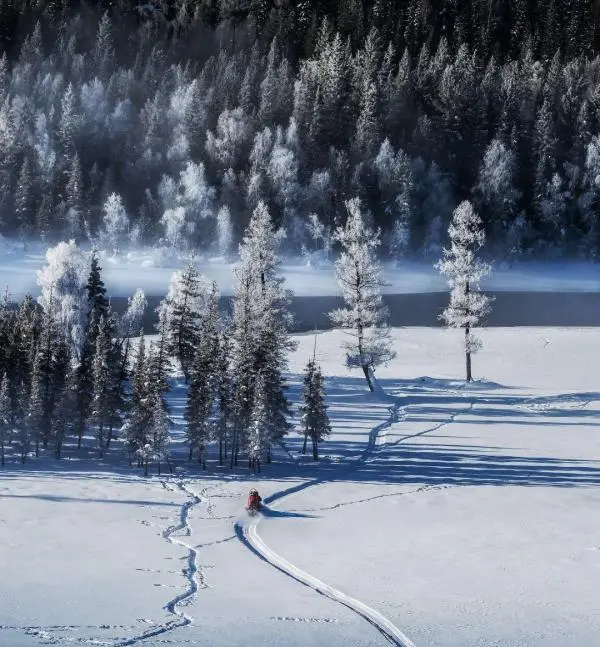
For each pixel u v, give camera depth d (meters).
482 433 54.97
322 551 29.62
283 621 20.91
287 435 51.78
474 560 28.30
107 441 53.88
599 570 27.12
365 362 69.75
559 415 61.19
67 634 18.70
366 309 70.00
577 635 20.39
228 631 19.64
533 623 21.38
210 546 30.34
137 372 48.31
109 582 24.75
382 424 57.84
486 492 39.81
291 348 70.25
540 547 30.12
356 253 70.19
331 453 50.00
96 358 51.41
